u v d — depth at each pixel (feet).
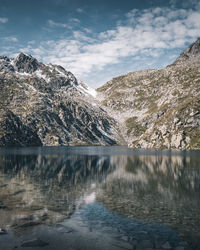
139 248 67.51
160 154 558.15
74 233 77.30
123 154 562.66
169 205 114.83
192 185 168.04
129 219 93.20
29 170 247.50
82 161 362.94
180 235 77.36
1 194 133.18
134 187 161.27
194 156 478.18
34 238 72.23
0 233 75.31
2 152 591.37
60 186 163.32
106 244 69.56
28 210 102.32
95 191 147.33
